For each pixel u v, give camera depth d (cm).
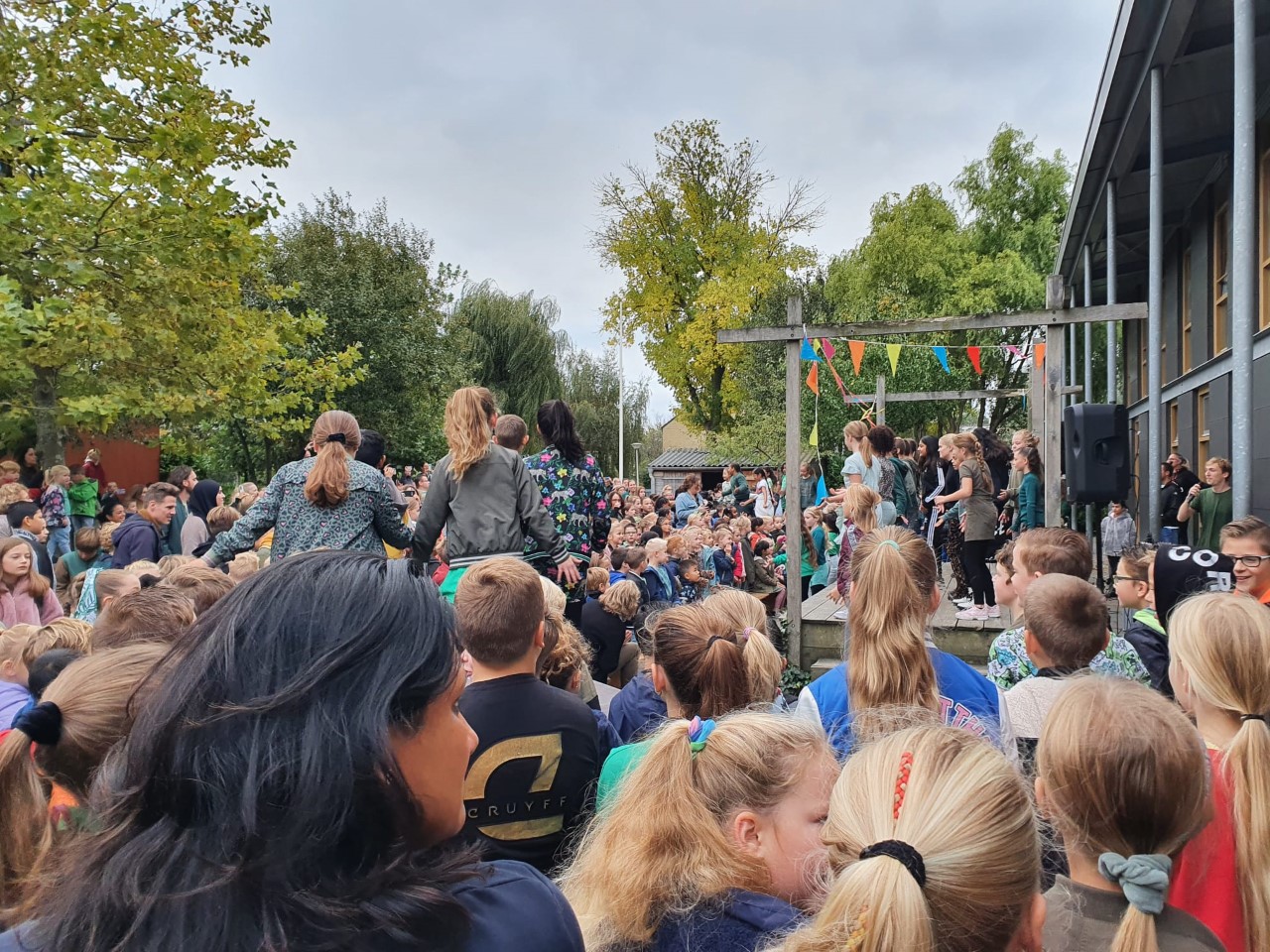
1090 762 143
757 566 1095
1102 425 580
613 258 3338
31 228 812
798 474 687
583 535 457
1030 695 246
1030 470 741
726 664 238
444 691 86
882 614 232
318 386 1227
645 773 156
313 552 91
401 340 2166
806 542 1102
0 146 782
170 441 1584
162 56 959
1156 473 863
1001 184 2694
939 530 873
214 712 76
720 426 3316
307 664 79
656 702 301
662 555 749
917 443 1047
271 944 68
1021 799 125
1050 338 674
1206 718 201
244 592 85
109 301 941
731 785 152
